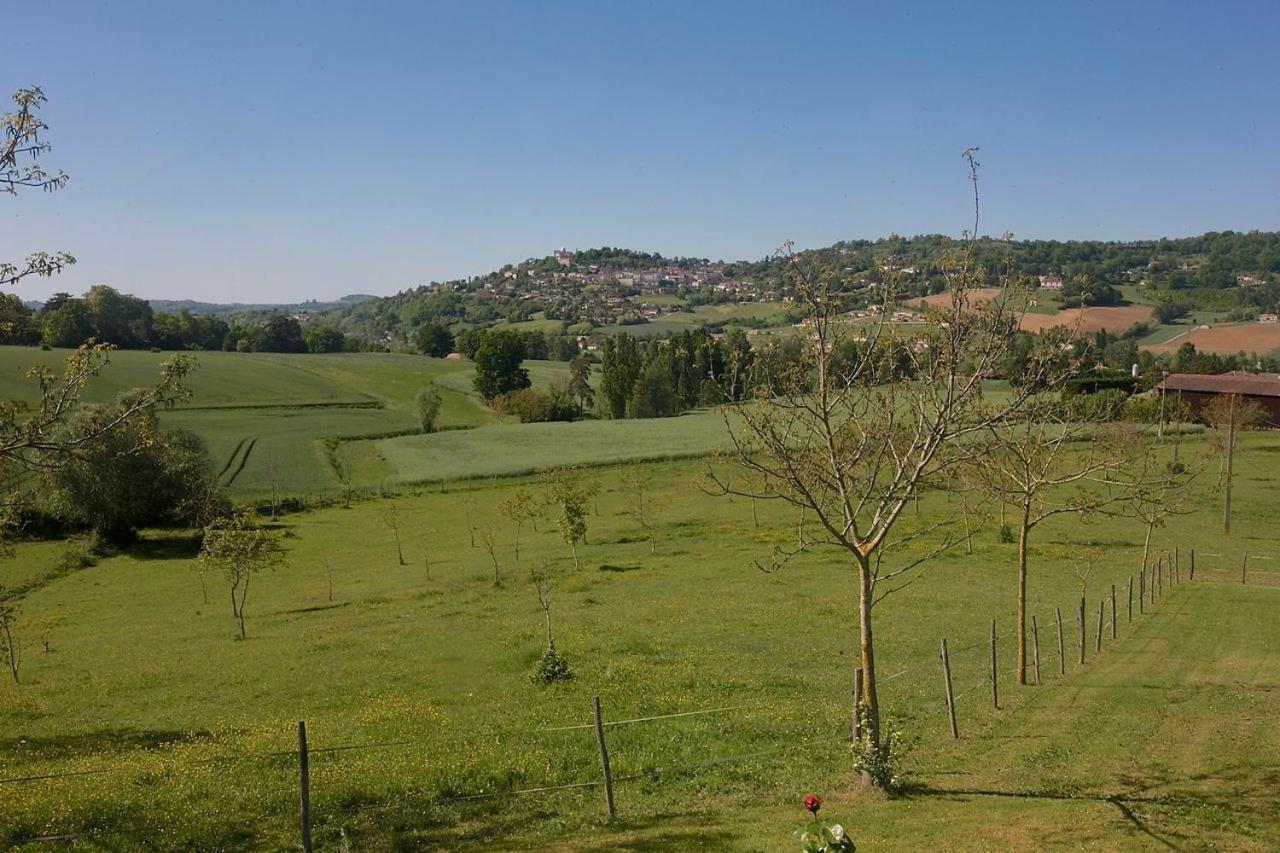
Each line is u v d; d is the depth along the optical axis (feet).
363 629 130.11
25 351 501.56
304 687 93.66
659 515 238.68
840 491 55.47
